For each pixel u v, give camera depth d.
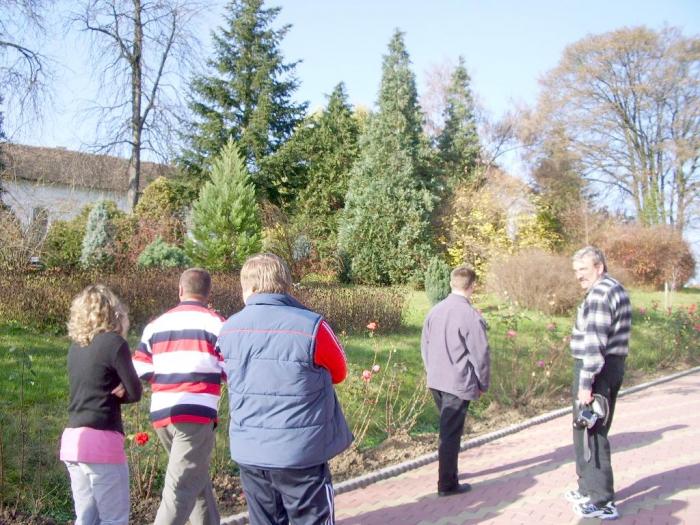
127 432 5.18
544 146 32.50
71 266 14.43
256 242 16.86
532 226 24.58
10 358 7.23
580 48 31.50
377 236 20.78
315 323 3.05
